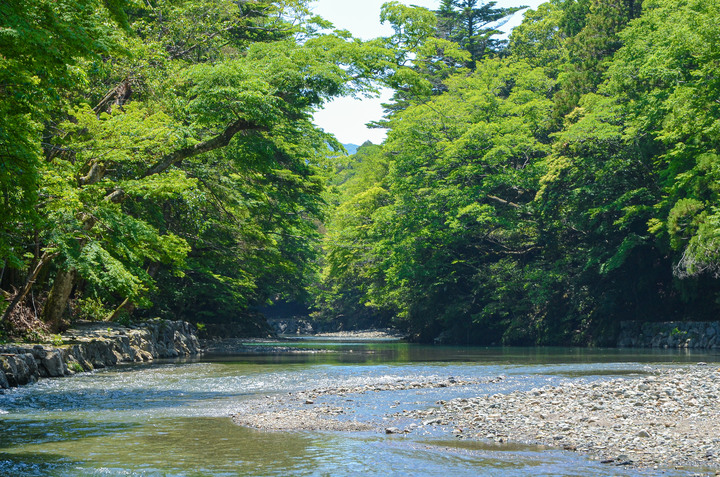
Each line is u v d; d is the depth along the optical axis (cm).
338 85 2744
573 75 4875
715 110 3108
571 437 1014
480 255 5350
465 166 4909
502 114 5303
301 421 1176
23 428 1119
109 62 2406
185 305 4841
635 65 3969
